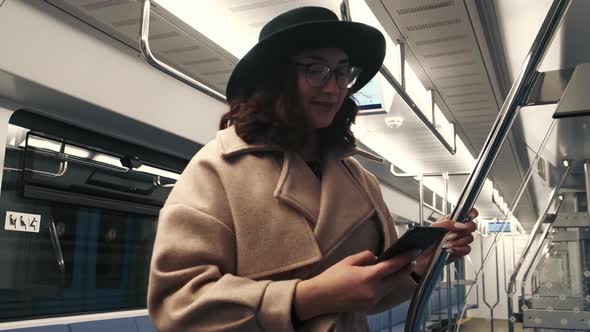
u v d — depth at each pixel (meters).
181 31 3.17
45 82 3.12
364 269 0.75
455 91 4.32
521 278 3.23
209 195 0.87
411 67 3.87
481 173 1.11
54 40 3.12
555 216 3.02
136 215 4.58
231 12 2.96
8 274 3.49
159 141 4.43
